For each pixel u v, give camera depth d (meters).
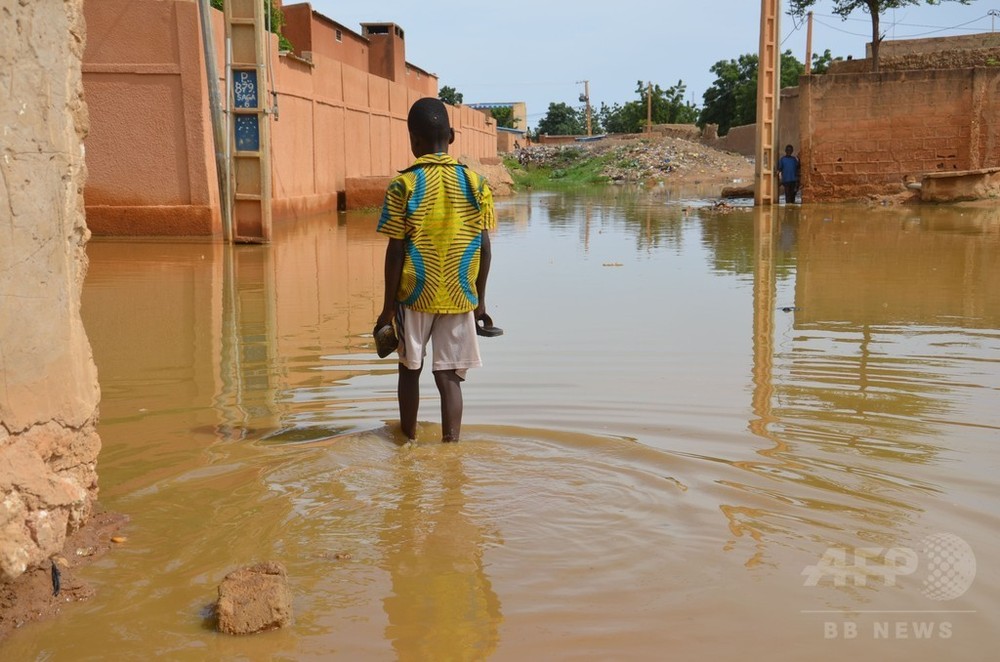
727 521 3.24
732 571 2.87
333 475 3.75
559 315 7.51
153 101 13.36
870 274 9.90
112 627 2.57
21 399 2.73
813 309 7.75
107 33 13.21
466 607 2.66
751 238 14.33
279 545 3.09
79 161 3.02
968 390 5.00
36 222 2.78
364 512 3.37
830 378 5.29
